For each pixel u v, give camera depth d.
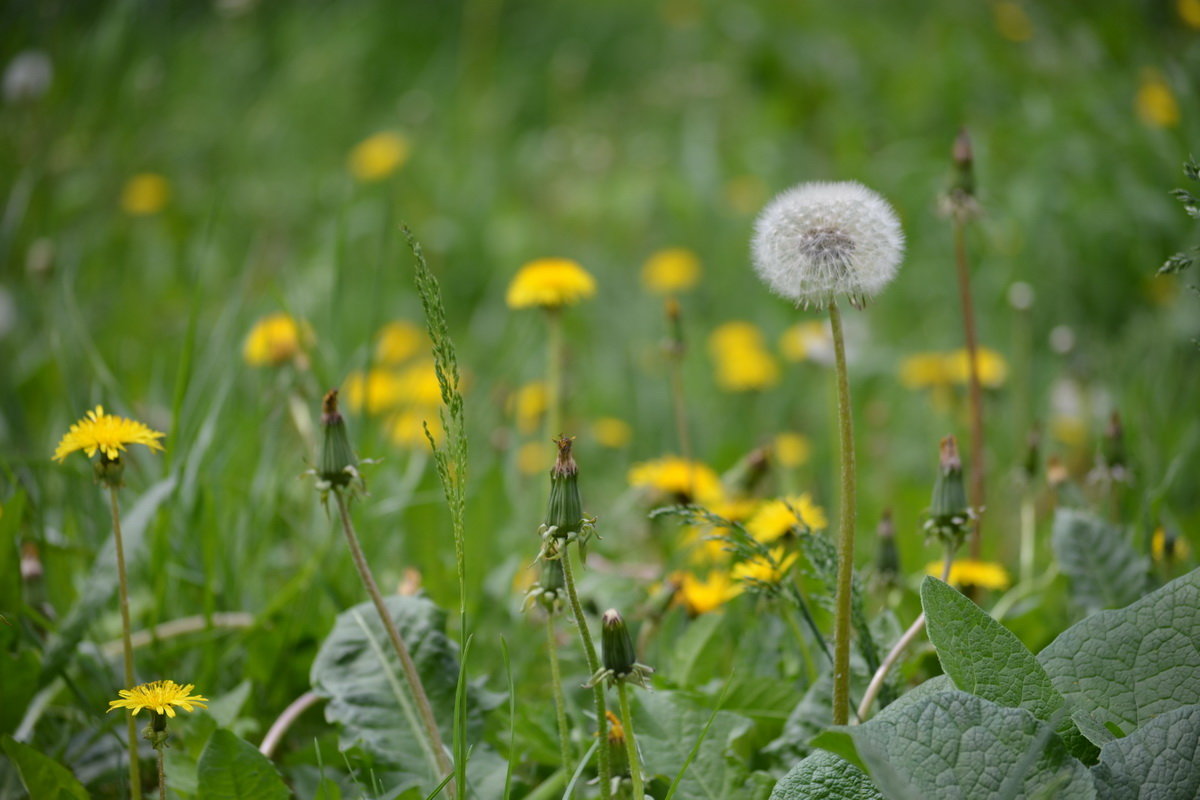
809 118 8.44
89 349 3.55
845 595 1.92
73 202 6.48
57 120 6.73
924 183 6.76
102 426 2.15
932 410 5.13
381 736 2.27
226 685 2.86
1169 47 7.23
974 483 3.16
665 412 5.44
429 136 8.69
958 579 2.81
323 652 2.38
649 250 7.37
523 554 3.41
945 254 6.46
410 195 7.57
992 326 5.91
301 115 8.84
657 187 7.67
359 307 6.04
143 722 2.53
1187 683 1.89
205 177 7.86
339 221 4.03
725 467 4.45
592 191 7.79
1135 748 1.72
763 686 2.46
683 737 2.20
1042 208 6.11
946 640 1.88
